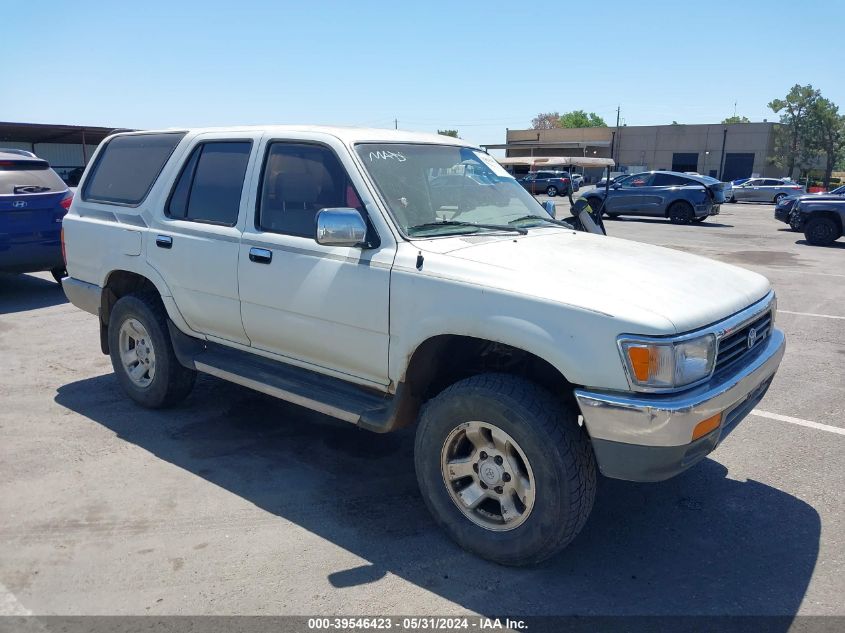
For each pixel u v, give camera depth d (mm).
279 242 3955
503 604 3010
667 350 2828
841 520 3762
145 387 5109
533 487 3092
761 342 3625
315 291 3768
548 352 2973
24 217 8422
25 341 7043
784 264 12844
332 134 3936
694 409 2852
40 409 5184
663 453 2863
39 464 4270
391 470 4281
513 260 3354
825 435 4906
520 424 3041
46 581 3127
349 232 3400
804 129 65250
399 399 3525
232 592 3064
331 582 3146
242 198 4242
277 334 4078
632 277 3271
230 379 4395
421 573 3227
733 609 2998
